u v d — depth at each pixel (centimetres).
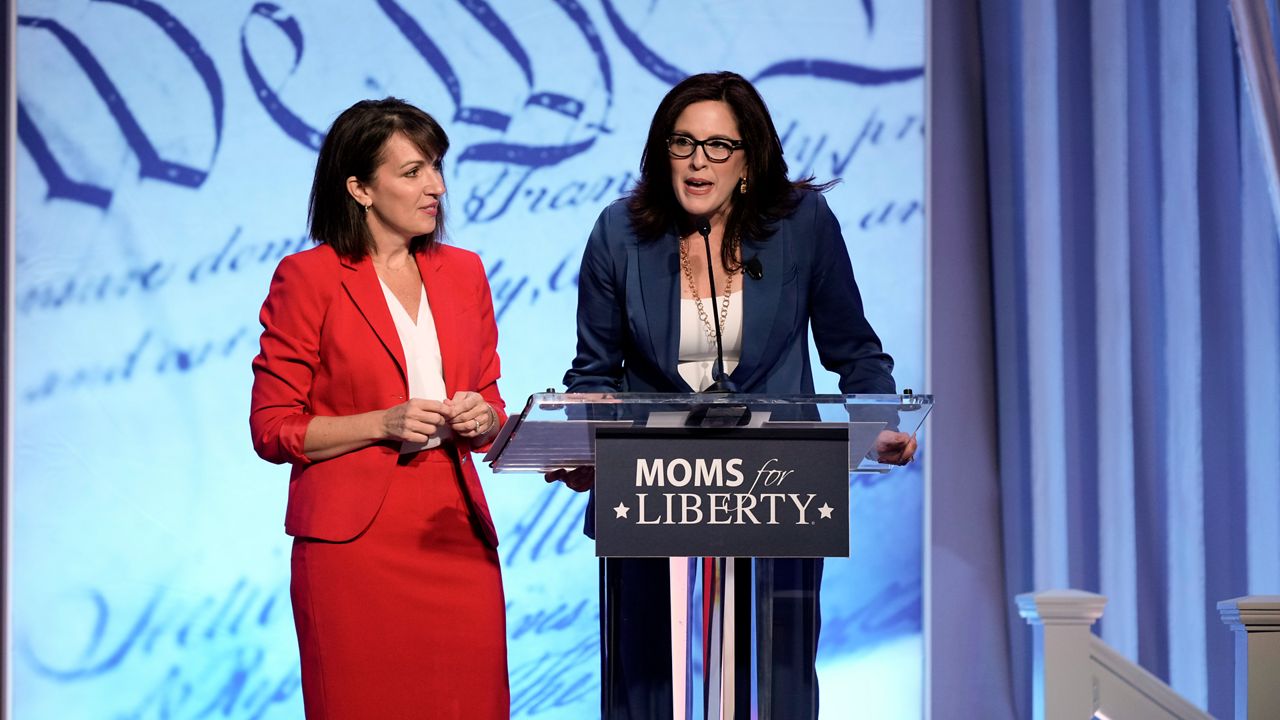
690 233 661
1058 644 722
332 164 648
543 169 1020
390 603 626
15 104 968
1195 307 995
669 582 562
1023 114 1038
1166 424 1016
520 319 1009
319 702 624
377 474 628
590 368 679
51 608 957
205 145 988
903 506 1042
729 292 648
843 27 1049
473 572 649
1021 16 1041
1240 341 1002
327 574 624
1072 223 1046
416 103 1008
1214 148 1015
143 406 973
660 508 500
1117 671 734
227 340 983
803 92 1041
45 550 959
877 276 1044
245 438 981
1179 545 991
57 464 962
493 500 1002
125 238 977
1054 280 1021
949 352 1054
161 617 967
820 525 506
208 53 992
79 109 977
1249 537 973
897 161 1049
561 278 1016
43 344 965
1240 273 1003
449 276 677
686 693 507
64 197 973
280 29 1000
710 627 522
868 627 1031
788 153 1038
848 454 510
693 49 1037
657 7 1035
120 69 983
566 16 1027
